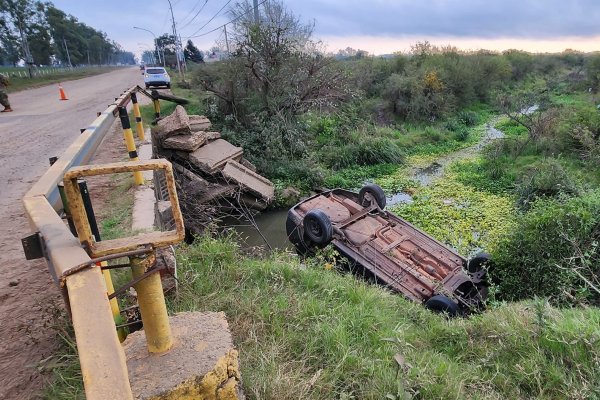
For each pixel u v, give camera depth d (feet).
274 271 14.01
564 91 106.01
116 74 157.17
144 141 28.94
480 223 31.71
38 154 25.94
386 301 14.40
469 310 18.85
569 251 17.21
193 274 12.46
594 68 101.45
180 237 4.88
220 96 49.19
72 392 7.43
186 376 5.40
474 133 70.13
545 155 46.34
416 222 32.45
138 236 4.89
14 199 18.24
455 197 38.45
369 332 11.26
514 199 36.32
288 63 49.34
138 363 5.63
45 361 8.04
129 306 9.36
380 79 86.69
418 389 8.86
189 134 35.29
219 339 6.17
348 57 121.49
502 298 18.79
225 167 34.06
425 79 79.15
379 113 75.10
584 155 42.39
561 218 18.10
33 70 123.95
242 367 8.75
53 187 6.08
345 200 27.63
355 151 51.26
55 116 42.29
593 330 10.80
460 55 105.50
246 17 52.70
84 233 4.44
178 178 32.24
